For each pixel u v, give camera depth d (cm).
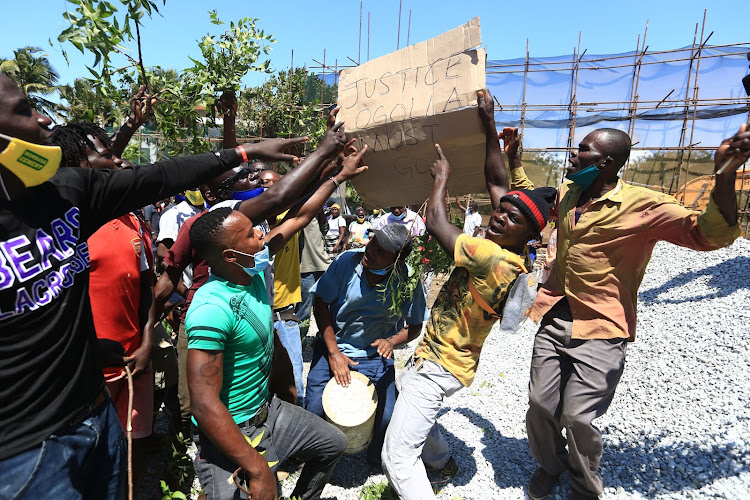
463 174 305
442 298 295
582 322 285
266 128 937
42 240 151
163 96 331
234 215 209
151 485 329
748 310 489
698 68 1255
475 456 365
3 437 145
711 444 316
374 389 325
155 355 332
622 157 269
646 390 408
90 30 229
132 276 265
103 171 176
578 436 278
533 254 686
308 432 250
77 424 163
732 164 211
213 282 215
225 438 199
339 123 253
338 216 1048
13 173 139
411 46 292
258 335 223
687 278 664
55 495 155
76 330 162
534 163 1473
